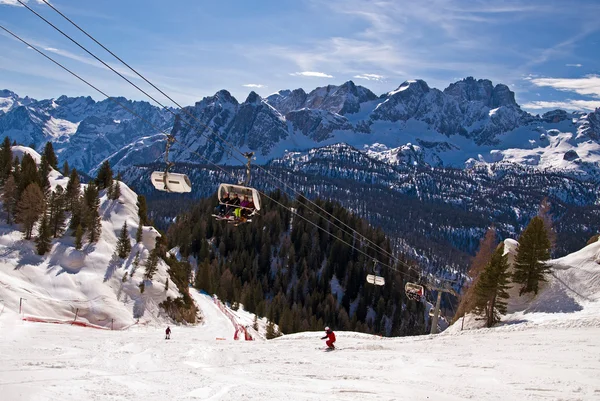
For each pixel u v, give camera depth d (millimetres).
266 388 19547
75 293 72312
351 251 164625
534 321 48812
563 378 22156
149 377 20781
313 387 20125
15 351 26203
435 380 22047
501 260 52656
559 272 56562
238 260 157500
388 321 144625
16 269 72312
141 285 81438
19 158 109375
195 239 165625
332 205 184250
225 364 25656
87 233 87375
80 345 30594
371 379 22219
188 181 23531
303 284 153375
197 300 108062
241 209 25938
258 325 100062
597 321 43219
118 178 111000
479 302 53031
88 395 16625
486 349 32656
